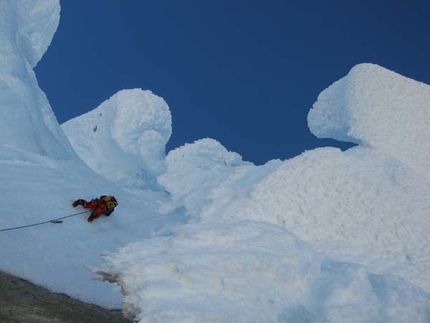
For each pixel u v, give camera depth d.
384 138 14.62
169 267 6.59
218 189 14.80
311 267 7.45
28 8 19.53
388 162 13.96
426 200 12.73
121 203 16.05
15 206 12.64
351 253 11.59
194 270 6.48
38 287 9.92
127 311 6.40
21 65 18.50
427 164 14.24
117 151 27.50
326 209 12.66
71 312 9.23
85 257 11.89
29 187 13.91
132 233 14.45
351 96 15.86
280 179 13.25
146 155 26.86
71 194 14.87
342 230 12.21
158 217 16.17
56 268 10.83
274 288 6.78
